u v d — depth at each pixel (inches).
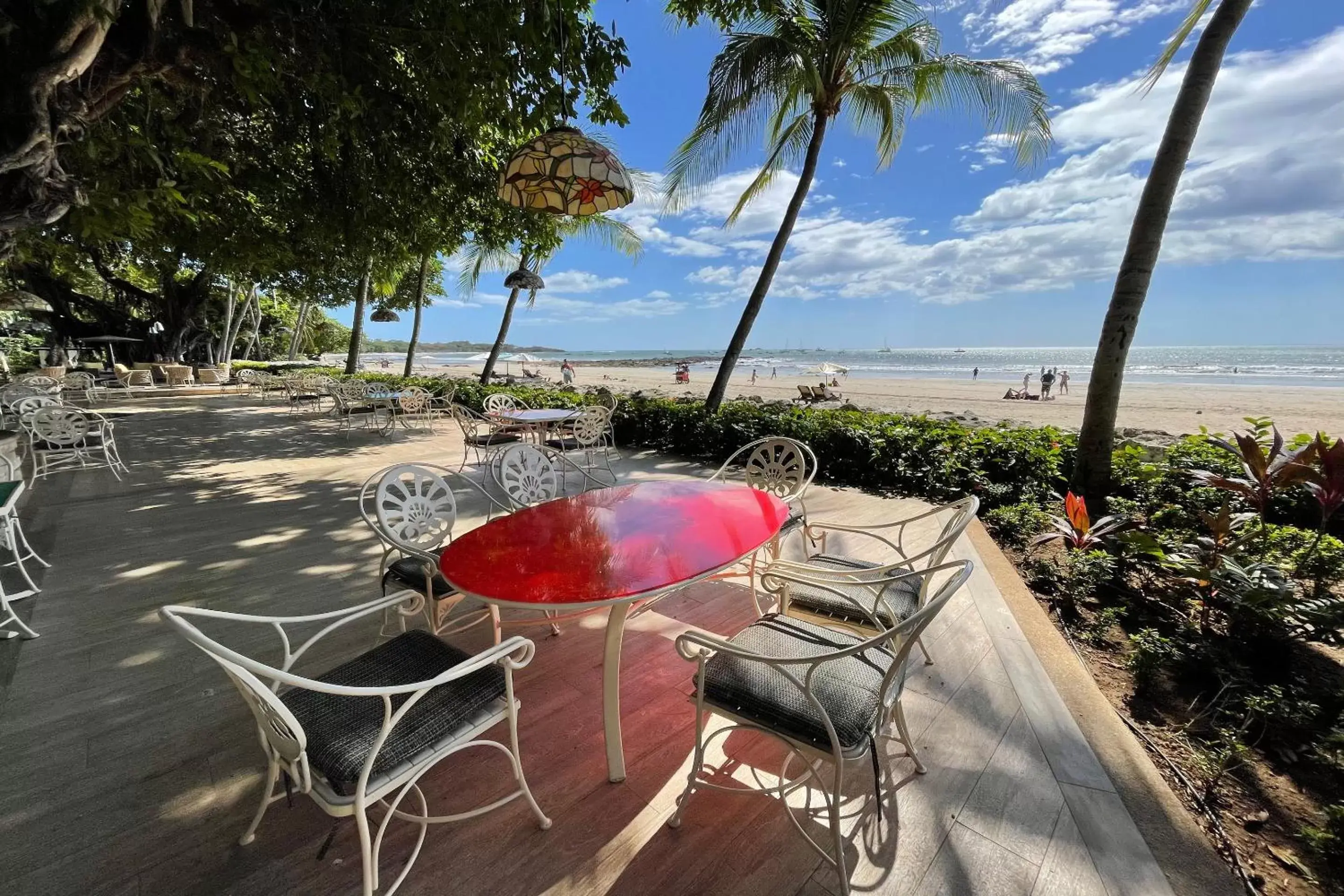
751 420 251.4
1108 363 154.9
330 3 140.0
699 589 118.9
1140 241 147.3
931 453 200.1
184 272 695.7
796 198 254.8
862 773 67.7
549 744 72.4
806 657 54.0
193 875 53.9
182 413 433.7
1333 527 134.6
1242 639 89.7
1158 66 151.6
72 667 88.1
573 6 138.6
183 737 72.5
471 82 152.1
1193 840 57.9
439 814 61.4
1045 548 138.4
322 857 56.0
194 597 114.0
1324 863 55.2
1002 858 56.4
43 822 59.2
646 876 54.8
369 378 540.4
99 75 121.0
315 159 198.5
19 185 113.4
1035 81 207.9
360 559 134.8
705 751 71.7
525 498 116.6
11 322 909.8
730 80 222.1
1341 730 68.0
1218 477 113.3
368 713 54.0
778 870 55.6
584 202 113.2
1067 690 82.4
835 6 219.3
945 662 89.9
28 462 246.4
